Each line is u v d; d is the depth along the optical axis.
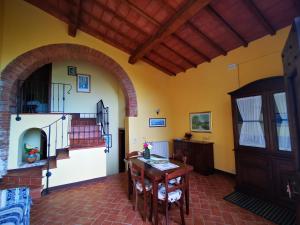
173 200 2.27
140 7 3.20
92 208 2.80
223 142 4.23
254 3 2.72
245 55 3.73
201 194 3.19
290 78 1.21
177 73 5.76
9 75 3.60
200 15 3.12
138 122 5.12
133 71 5.12
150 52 4.70
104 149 4.21
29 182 3.28
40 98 5.26
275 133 2.74
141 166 2.58
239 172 3.28
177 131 5.71
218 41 3.79
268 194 2.81
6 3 3.68
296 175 1.14
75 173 3.79
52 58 4.20
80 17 3.85
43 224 2.38
